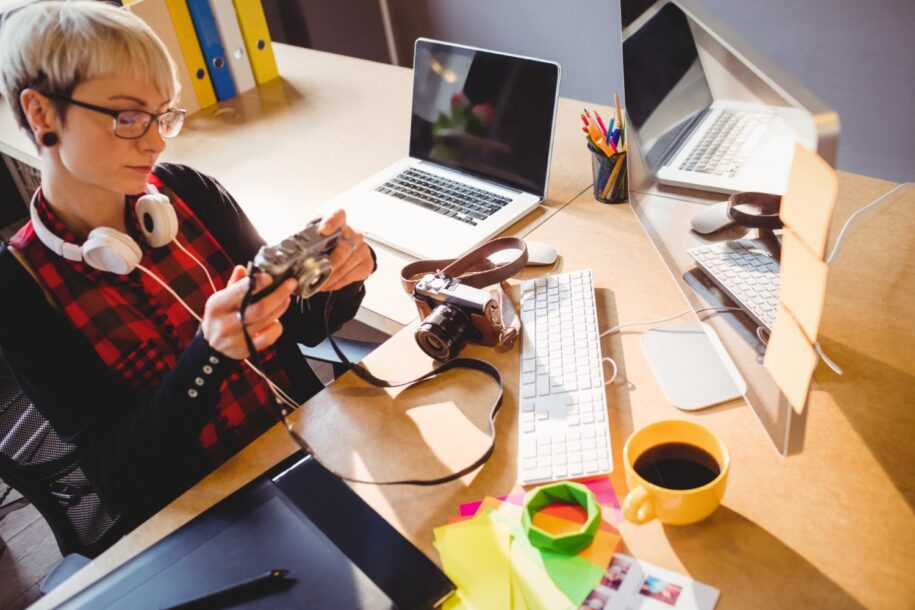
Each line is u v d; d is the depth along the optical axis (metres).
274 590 0.78
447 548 0.81
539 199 1.39
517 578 0.77
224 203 1.25
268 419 1.24
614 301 1.12
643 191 1.24
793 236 0.70
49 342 1.04
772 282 1.00
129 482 1.06
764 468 0.84
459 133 1.49
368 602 0.75
